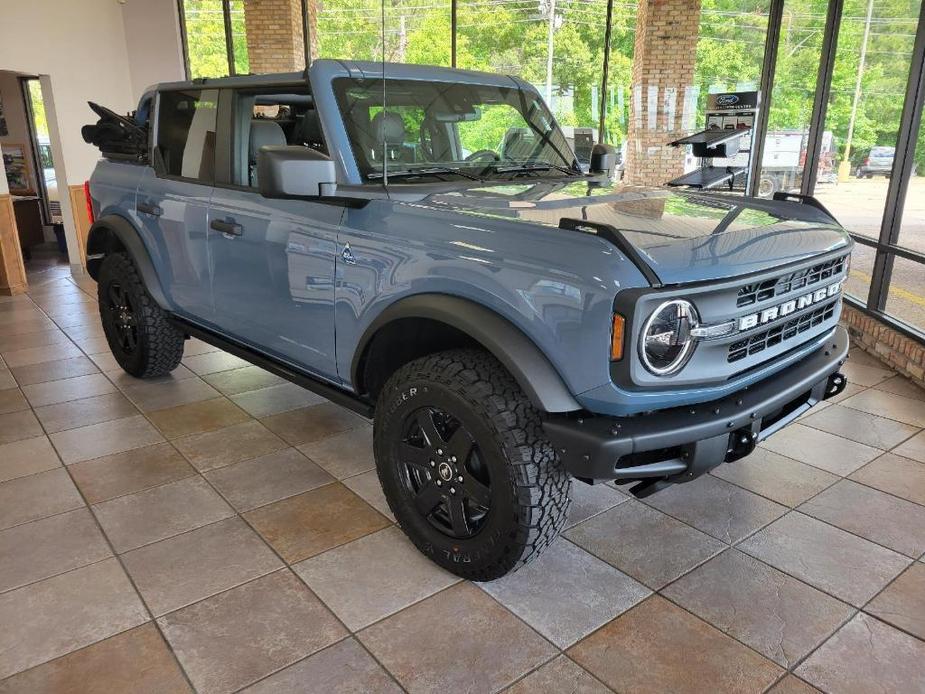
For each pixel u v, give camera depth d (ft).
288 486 9.92
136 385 14.11
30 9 26.45
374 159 8.75
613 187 9.29
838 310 8.68
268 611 7.25
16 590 7.59
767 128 26.40
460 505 7.51
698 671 6.46
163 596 7.49
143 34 32.07
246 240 9.74
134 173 12.82
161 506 9.36
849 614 7.26
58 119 27.73
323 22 34.60
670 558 8.24
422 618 7.16
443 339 8.30
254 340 10.40
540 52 33.96
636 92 32.86
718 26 29.63
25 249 30.48
